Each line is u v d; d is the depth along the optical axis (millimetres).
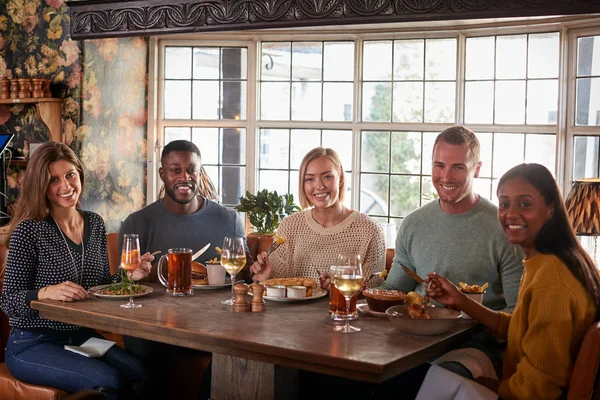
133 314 2387
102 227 3080
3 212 4859
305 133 5133
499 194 2229
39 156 2828
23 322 2787
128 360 2797
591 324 2080
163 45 5234
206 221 3371
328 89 5066
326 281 2775
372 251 3014
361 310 2461
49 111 4773
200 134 5270
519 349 2148
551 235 2162
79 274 2914
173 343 2229
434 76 4828
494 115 4672
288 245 3080
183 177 3250
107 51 4930
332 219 3062
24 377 2771
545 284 2070
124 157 5117
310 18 4195
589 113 4363
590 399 1946
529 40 4516
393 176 4988
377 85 4973
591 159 4367
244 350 2082
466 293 2422
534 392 2018
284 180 5195
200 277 2949
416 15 3963
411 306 2244
